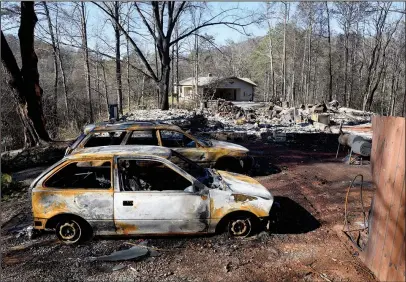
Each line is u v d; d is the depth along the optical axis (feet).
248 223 18.40
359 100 190.19
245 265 16.07
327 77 212.43
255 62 255.50
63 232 18.25
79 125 110.42
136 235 18.40
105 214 17.98
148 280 15.05
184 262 16.42
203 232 18.43
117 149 19.79
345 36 166.40
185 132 28.66
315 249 17.40
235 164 28.99
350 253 16.93
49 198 18.11
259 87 250.16
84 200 18.02
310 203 23.89
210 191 18.28
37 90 48.37
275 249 17.44
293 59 187.01
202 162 28.43
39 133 48.34
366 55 190.80
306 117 70.59
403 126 13.05
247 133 51.42
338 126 59.31
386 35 165.07
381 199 14.38
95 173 19.81
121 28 98.53
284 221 20.86
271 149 44.04
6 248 17.99
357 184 28.12
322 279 14.87
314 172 32.30
